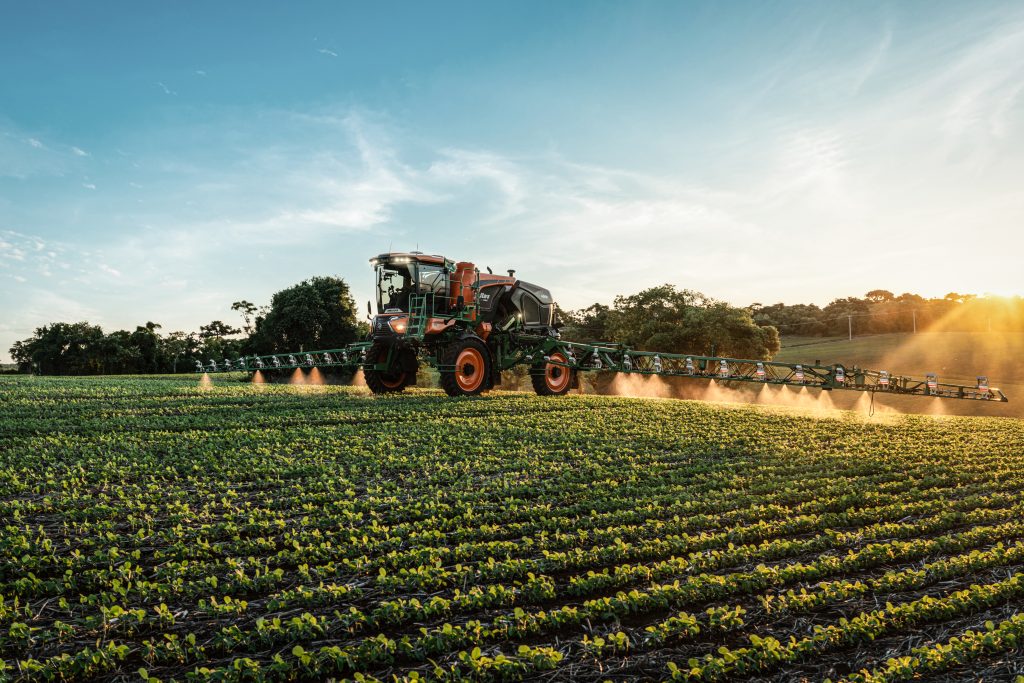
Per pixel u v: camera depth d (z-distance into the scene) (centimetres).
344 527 692
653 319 5331
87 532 657
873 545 626
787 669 423
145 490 828
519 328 2005
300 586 517
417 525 691
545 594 522
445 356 1809
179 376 3497
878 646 453
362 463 998
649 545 634
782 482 930
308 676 405
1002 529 694
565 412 1647
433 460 1031
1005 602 525
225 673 391
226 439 1186
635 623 487
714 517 740
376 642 429
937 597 534
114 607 456
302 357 2767
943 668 423
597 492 848
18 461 984
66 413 1531
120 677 402
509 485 884
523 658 421
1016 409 4328
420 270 1781
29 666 397
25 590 520
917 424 1666
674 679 402
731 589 536
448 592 529
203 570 555
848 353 7125
